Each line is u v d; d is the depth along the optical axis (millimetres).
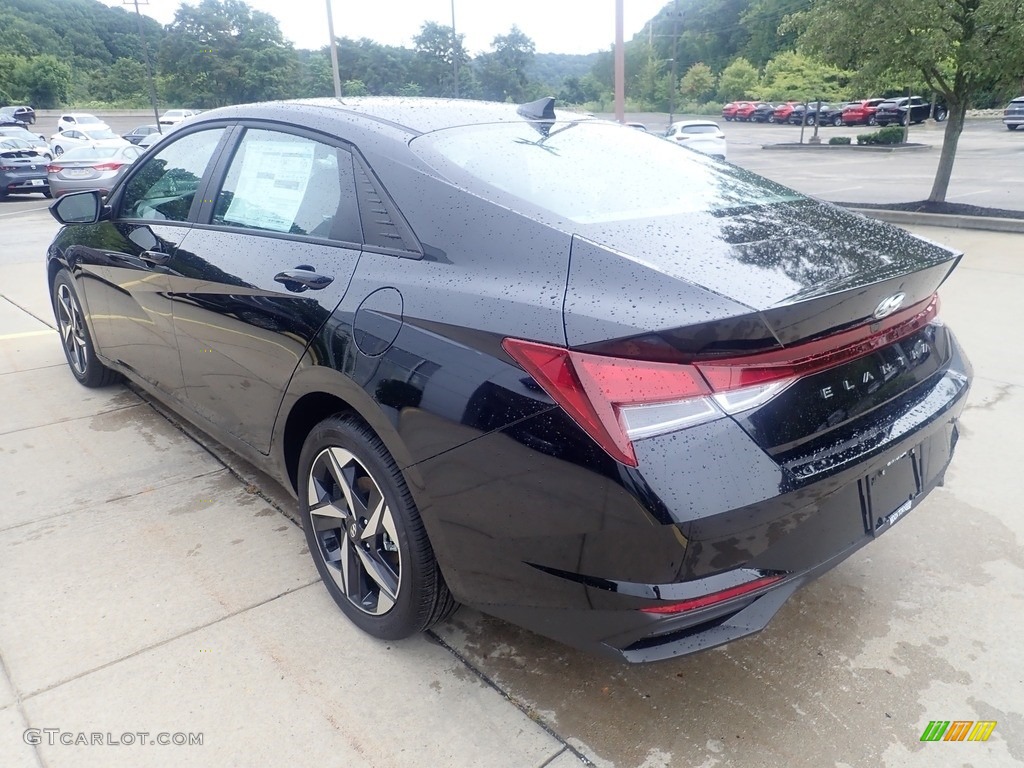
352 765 1982
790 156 27422
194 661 2346
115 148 17984
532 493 1805
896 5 9227
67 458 3715
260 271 2602
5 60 77500
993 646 2365
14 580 2746
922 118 43219
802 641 2410
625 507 1670
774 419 1750
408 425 2008
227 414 2977
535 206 2092
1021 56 9062
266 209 2732
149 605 2609
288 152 2689
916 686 2215
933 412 2139
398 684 2258
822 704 2158
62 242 4191
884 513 2082
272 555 2896
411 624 2277
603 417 1675
